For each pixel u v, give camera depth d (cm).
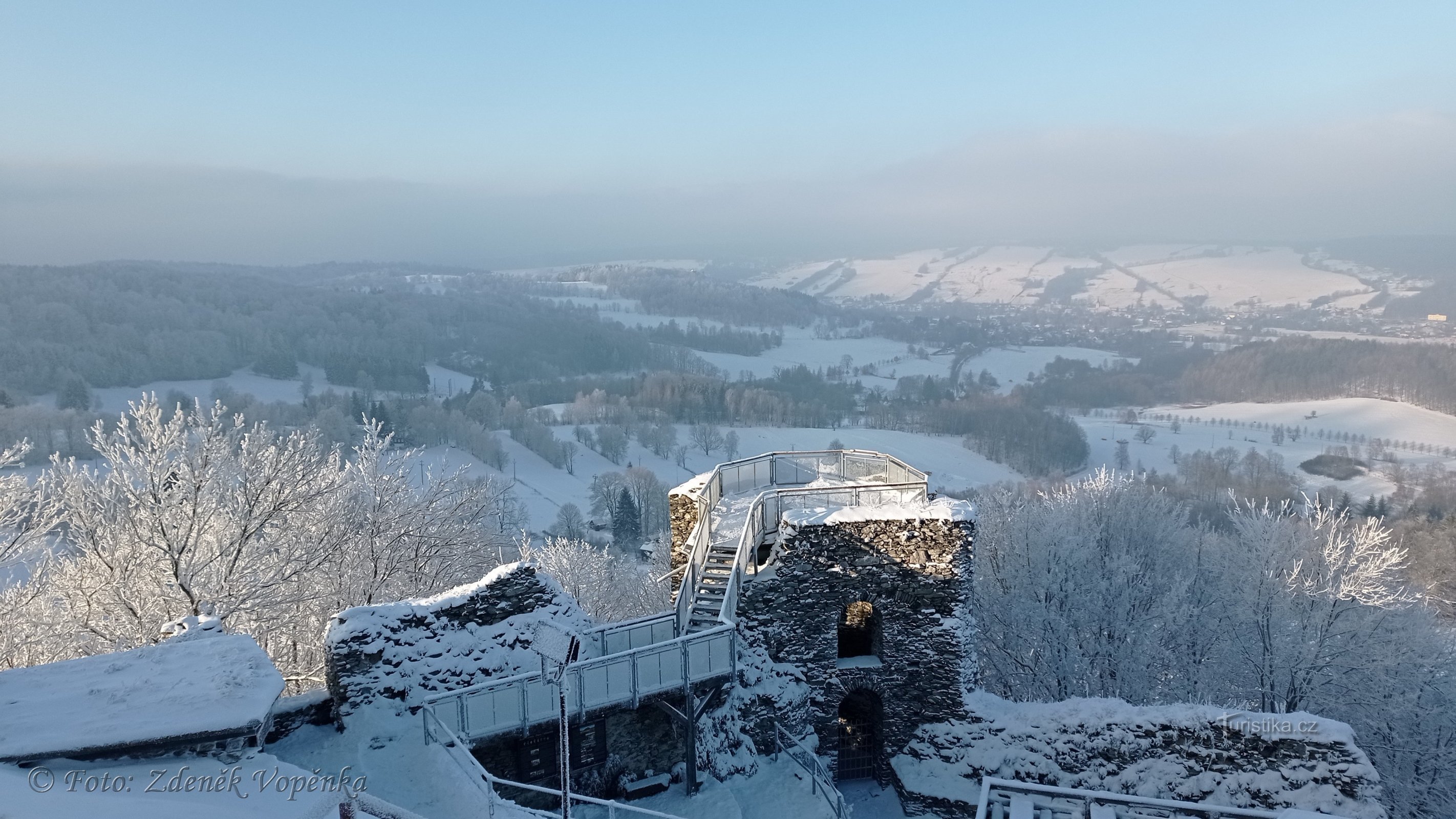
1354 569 3291
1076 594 3375
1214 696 3294
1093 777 2000
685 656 1891
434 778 1498
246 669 1266
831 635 2200
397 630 1769
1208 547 3766
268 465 2706
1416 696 2941
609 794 1916
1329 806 1791
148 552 2573
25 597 2447
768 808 1923
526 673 1850
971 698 2188
